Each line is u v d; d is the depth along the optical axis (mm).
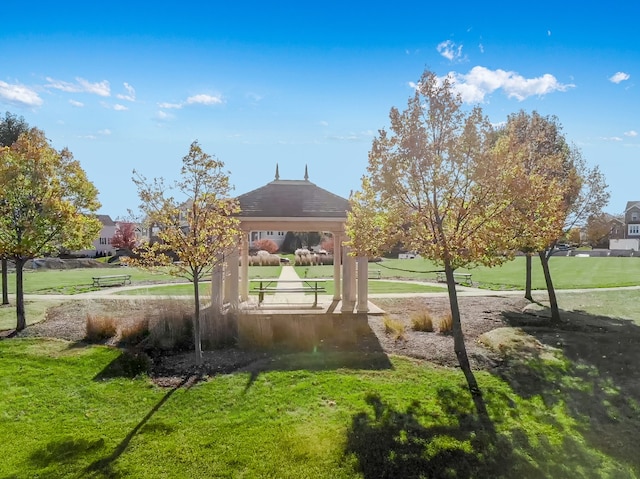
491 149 8336
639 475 5234
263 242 47969
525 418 6648
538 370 8656
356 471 5359
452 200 8328
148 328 11453
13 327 12438
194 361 9391
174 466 5484
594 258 39406
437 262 10242
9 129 26125
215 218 9398
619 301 16531
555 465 5449
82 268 34594
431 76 8281
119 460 5625
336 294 16719
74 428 6480
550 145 14172
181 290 20297
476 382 8031
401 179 8445
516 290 20062
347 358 9453
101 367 9023
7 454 5785
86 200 13406
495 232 8188
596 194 13758
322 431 6270
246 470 5391
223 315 12164
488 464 5477
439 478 5215
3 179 11672
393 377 8312
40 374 8641
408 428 6336
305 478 5234
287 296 17547
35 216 12117
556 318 13016
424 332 11789
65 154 13078
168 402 7316
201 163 9219
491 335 11172
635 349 10000
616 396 7406
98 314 13641
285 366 8977
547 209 9219
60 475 5324
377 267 33875
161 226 9805
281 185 15211
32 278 25688
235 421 6613
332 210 14406
